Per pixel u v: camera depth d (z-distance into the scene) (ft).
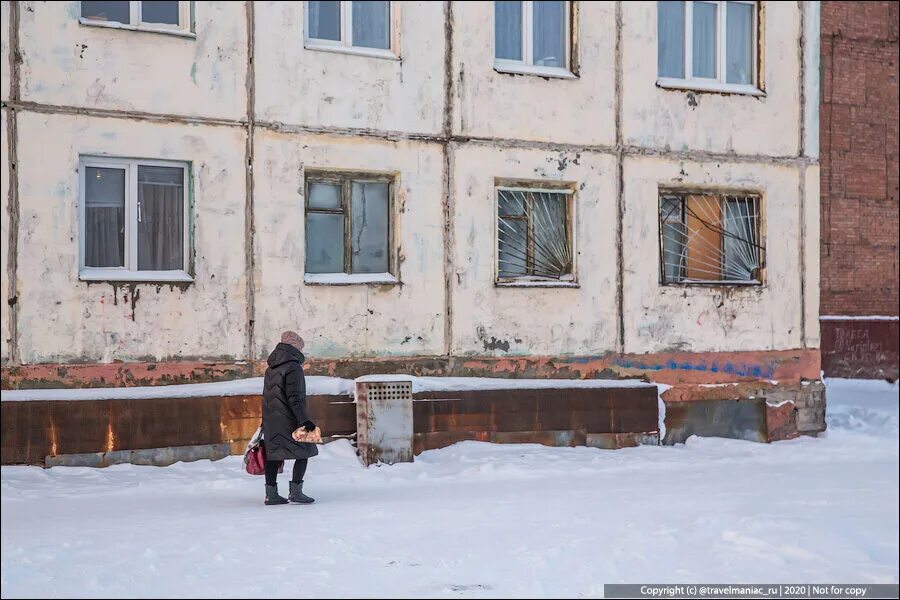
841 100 96.68
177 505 38.63
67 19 47.21
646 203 60.29
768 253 63.67
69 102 47.19
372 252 54.19
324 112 52.47
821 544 32.22
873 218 98.07
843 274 96.78
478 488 43.88
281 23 51.60
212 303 49.80
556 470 49.11
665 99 61.00
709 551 31.12
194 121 49.65
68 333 46.91
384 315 53.52
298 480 39.06
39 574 27.04
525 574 27.71
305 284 51.75
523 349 56.70
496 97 56.49
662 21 62.28
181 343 49.11
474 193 55.83
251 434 49.16
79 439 45.75
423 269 54.49
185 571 27.48
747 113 63.36
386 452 49.24
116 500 39.70
